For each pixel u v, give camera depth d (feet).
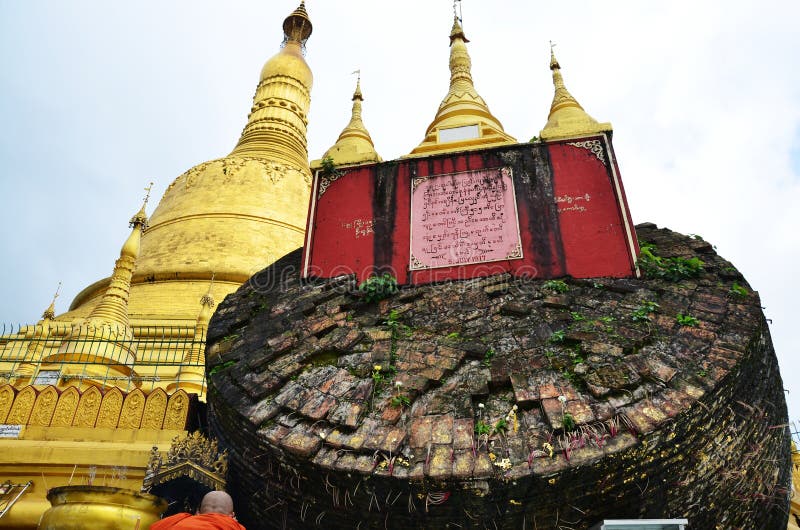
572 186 32.55
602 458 18.86
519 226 31.94
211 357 28.81
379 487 19.79
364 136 43.39
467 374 24.02
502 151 34.73
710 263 29.30
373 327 28.14
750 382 23.16
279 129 118.93
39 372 43.47
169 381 56.44
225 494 19.21
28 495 31.45
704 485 21.01
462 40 56.85
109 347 52.70
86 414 34.53
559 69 43.91
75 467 31.83
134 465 31.53
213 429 27.81
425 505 19.56
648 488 19.89
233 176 103.60
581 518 19.75
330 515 21.53
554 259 30.48
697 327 24.40
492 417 21.65
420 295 30.14
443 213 33.45
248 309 32.22
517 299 28.48
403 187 34.96
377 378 24.08
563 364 23.36
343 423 21.84
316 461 20.57
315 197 36.17
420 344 26.32
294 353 26.89
